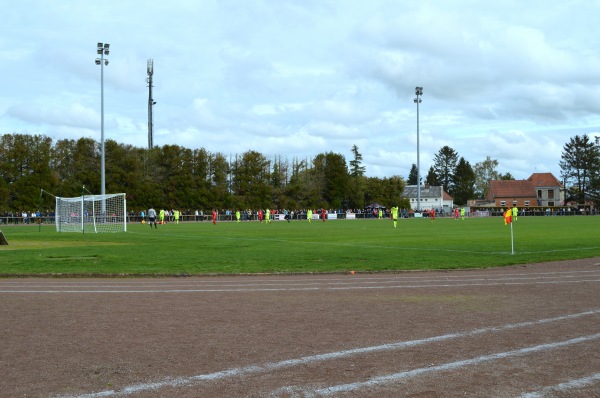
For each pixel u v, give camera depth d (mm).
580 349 7434
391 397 5684
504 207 119875
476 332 8461
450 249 25906
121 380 6281
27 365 6879
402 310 10391
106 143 89750
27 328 8969
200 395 5781
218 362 6949
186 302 11523
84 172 87188
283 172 115125
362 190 122812
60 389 5992
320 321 9391
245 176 103000
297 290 13281
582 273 16500
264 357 7156
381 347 7605
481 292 12680
